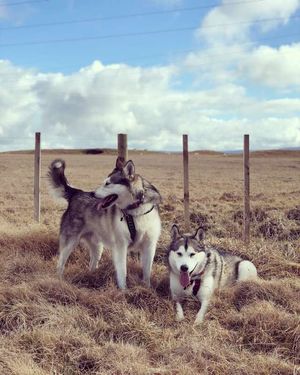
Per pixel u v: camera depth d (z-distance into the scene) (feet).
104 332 12.12
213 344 11.63
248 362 10.96
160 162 127.44
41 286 13.70
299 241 18.31
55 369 10.59
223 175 76.23
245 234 18.48
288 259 16.87
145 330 12.05
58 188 16.31
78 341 11.60
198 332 12.19
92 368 10.83
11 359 10.59
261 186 50.60
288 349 11.56
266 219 20.45
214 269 14.16
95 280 15.20
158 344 11.74
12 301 12.88
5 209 26.76
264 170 92.58
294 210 21.63
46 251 17.08
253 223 20.52
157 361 11.17
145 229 14.79
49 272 15.37
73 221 15.65
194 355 11.04
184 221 21.06
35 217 21.61
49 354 11.20
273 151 205.87
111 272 15.35
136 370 10.34
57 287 13.61
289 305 13.26
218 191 41.98
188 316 13.26
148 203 14.67
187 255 13.56
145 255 15.06
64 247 15.65
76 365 10.90
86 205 15.56
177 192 40.06
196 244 13.84
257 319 12.29
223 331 12.12
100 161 129.90
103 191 14.47
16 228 18.83
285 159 154.81
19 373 10.00
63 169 16.40
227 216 21.95
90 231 15.67
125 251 14.84
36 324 12.23
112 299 13.34
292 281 14.61
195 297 13.96
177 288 14.02
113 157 163.02
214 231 20.03
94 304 13.07
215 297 13.84
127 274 15.33
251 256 16.79
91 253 16.07
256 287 13.80
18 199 32.96
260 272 15.93
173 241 14.21
